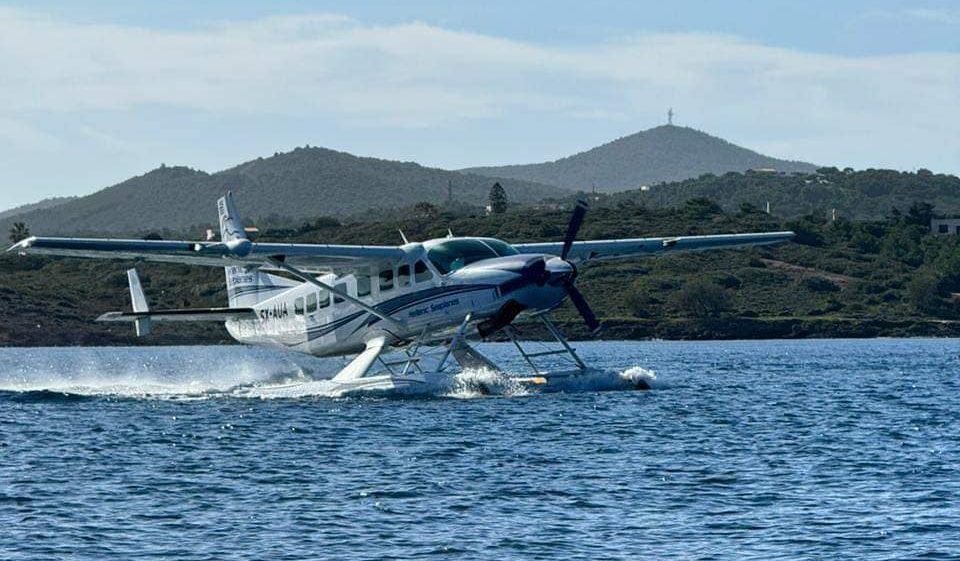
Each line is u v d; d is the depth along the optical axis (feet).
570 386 391.65
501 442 271.69
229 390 421.59
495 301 354.13
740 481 223.10
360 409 342.44
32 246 319.68
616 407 345.92
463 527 187.11
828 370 586.04
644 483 221.05
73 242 322.96
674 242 409.49
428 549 174.70
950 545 173.78
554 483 221.25
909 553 170.09
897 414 337.93
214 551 173.78
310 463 245.45
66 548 175.42
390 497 209.36
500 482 222.28
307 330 401.29
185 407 363.15
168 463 248.11
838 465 240.53
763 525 187.21
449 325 364.79
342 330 390.42
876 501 203.92
